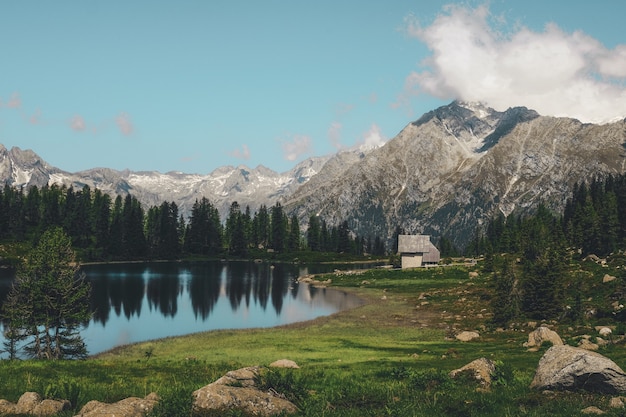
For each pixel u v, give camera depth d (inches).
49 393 1010.1
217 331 3164.4
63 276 2645.2
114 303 4338.1
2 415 880.9
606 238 5290.4
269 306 4281.5
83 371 1485.0
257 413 805.9
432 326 3137.3
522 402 900.6
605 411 796.0
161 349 2628.0
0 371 1414.9
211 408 797.2
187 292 5088.6
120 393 1077.1
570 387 964.0
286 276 6825.8
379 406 890.1
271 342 2625.5
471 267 6043.3
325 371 1565.0
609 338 2014.0
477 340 2541.8
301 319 3656.5
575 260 5088.6
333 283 5812.0
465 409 822.5
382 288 5216.5
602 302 2935.5
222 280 6200.8
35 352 2591.0
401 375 1359.5
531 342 2098.9
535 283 3021.7
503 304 3093.0
